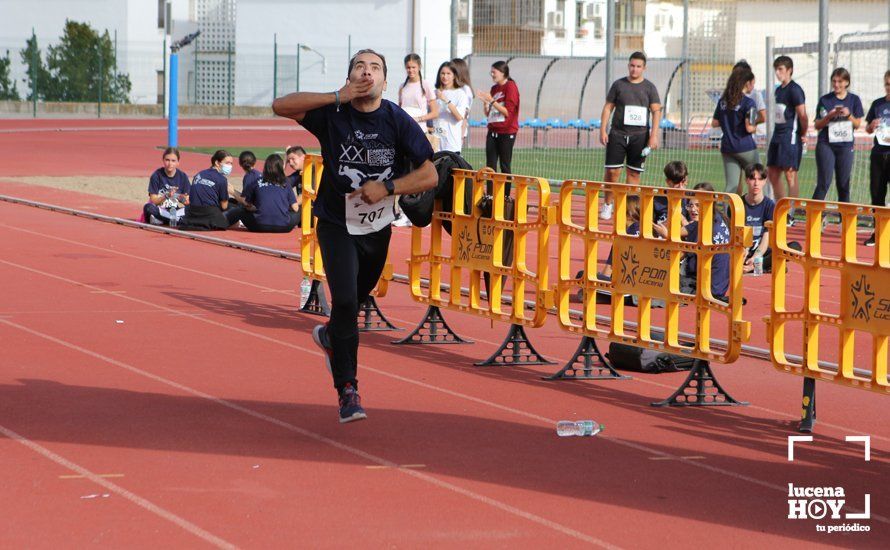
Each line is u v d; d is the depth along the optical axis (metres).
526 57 42.25
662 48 63.50
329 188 7.45
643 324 8.71
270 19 66.12
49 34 69.50
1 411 7.52
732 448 7.22
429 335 10.48
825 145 19.17
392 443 7.08
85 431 7.12
